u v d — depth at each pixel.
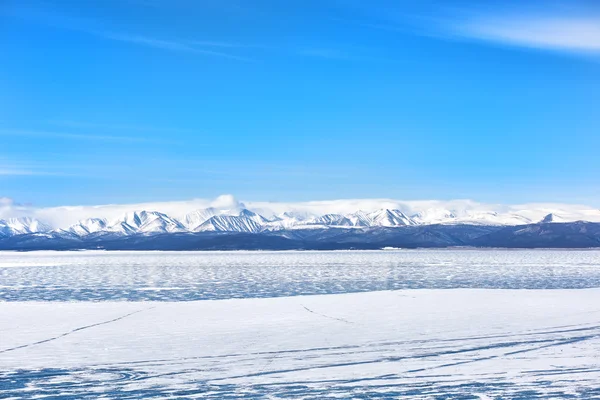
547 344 19.94
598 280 58.09
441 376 15.71
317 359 17.91
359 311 29.23
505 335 21.84
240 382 15.30
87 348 19.89
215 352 19.09
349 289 47.56
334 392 14.33
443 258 164.25
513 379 15.33
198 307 31.53
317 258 167.50
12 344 20.69
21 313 29.28
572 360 17.41
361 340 21.05
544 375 15.72
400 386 14.79
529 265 102.38
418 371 16.28
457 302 33.03
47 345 20.47
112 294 43.56
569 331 22.67
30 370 16.81
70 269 90.44
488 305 31.48
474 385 14.80
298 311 29.36
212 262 128.00
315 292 44.75
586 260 138.62
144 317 27.50
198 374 16.17
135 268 93.94
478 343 20.25
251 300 35.06
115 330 23.64
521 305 31.41
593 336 21.50
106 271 82.88
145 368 16.94
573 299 34.47
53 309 31.02
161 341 21.11
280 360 17.80
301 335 22.20
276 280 59.94
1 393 14.51
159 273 76.31
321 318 26.78
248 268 92.38
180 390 14.63
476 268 89.81
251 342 20.80
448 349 19.22
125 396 14.20
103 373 16.39
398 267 95.00
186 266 102.44
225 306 31.88
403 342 20.59
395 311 29.14
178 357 18.36
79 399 13.98
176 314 28.56
